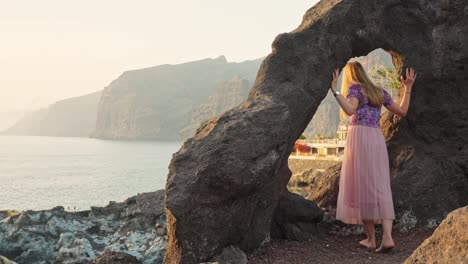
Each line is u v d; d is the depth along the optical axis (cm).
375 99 640
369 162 635
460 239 351
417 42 782
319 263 582
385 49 815
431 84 788
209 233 548
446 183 768
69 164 17262
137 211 988
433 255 364
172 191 533
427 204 754
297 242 678
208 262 539
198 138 577
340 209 662
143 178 11462
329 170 870
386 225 625
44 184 10012
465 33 771
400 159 791
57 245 933
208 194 541
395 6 767
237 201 564
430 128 802
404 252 629
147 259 828
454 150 793
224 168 536
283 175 681
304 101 649
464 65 775
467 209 365
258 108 592
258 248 633
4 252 934
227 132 557
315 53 680
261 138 564
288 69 663
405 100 712
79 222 1020
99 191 8688
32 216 998
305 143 6525
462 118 790
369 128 644
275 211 693
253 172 551
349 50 729
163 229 931
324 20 704
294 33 690
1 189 9000
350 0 727
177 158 559
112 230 1003
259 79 664
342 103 636
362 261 589
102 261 603
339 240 709
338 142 6488
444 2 768
